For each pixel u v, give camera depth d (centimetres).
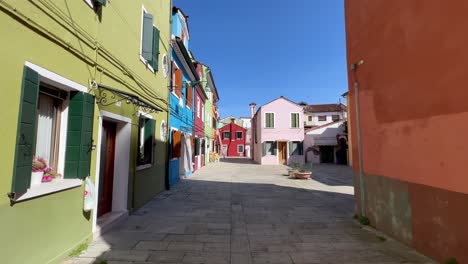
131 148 679
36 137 379
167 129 1042
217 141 4016
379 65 557
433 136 407
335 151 2989
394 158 510
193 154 1759
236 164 2884
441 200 393
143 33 762
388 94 525
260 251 451
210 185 1228
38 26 338
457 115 363
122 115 620
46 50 355
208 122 2727
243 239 511
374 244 487
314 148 3041
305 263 405
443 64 386
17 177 303
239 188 1159
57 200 385
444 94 385
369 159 607
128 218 643
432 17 404
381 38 547
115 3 568
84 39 447
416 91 443
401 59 482
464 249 355
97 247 451
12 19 300
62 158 428
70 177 427
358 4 646
